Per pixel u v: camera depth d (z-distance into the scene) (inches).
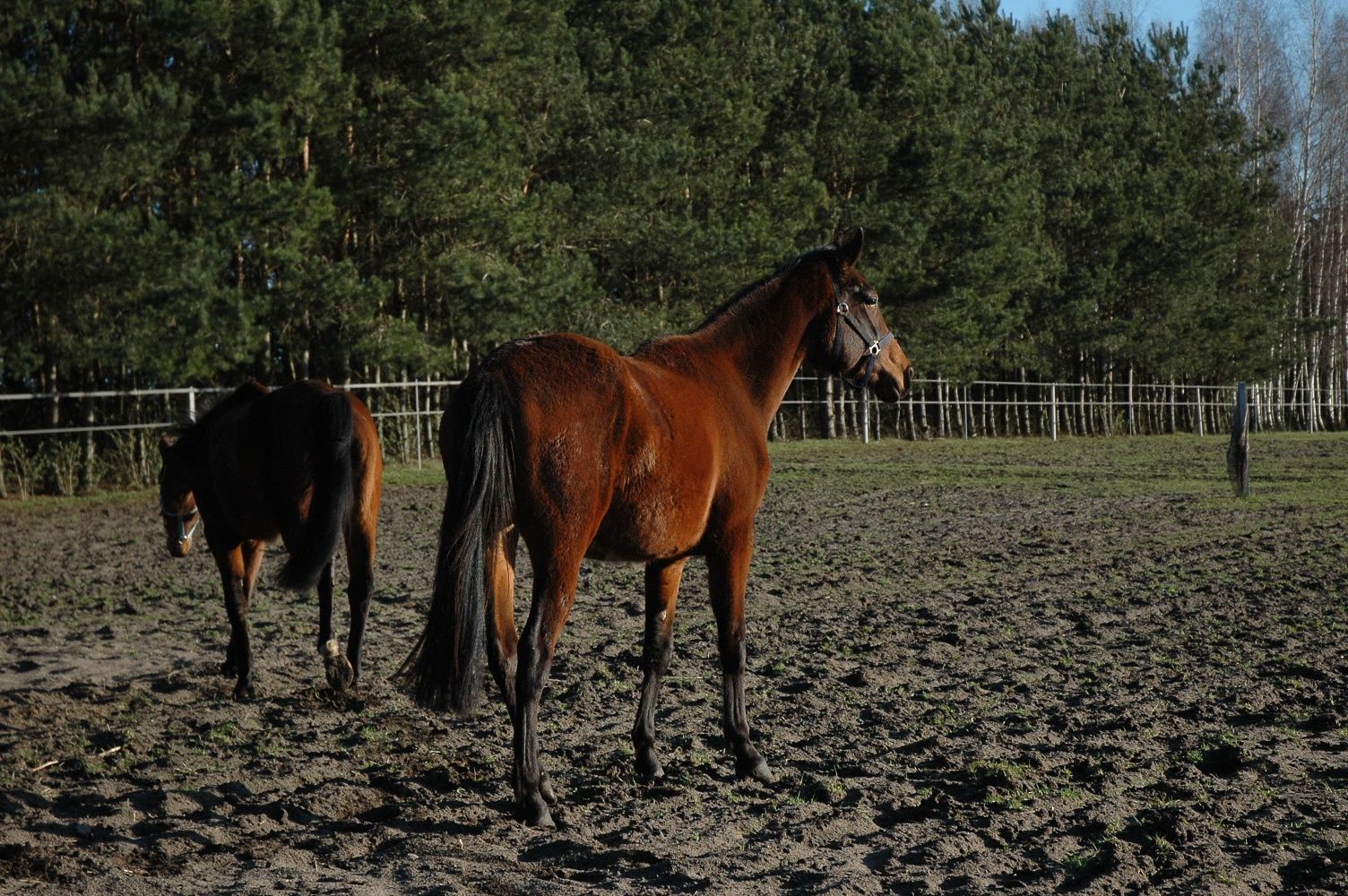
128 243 722.8
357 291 855.1
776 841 171.3
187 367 770.2
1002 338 1568.7
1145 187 1850.4
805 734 238.4
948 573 445.4
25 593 425.7
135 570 481.7
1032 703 258.4
